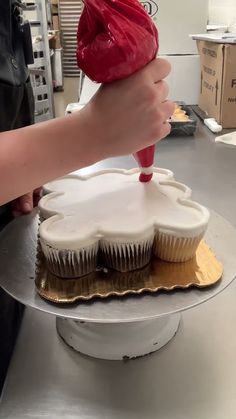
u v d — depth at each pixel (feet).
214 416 1.21
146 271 1.48
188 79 4.46
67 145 1.26
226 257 1.57
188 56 4.39
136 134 1.30
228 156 3.22
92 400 1.26
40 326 1.54
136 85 1.26
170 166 3.03
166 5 4.42
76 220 1.48
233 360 1.39
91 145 1.28
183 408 1.24
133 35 1.22
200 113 4.20
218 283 1.42
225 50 3.45
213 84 3.81
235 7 4.91
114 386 1.31
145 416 1.21
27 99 2.11
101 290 1.37
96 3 1.21
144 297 1.36
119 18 1.22
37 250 1.61
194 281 1.41
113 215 1.51
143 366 1.38
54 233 1.41
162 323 1.46
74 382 1.33
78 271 1.43
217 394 1.28
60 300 1.33
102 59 1.22
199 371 1.36
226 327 1.53
